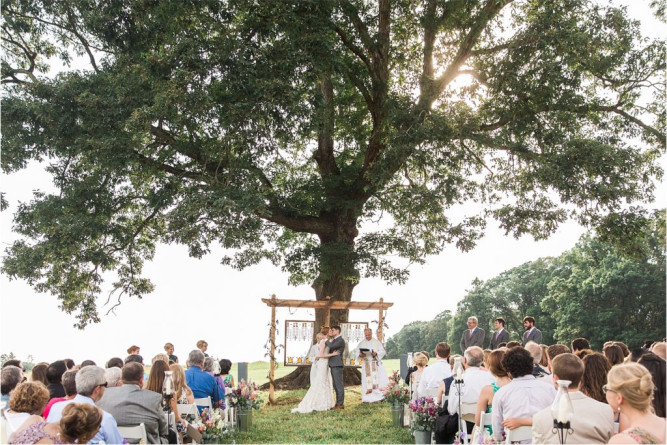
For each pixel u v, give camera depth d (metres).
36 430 4.61
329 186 20.36
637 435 3.72
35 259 17.41
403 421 11.91
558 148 18.09
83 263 19.53
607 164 17.39
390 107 18.34
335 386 14.81
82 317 19.95
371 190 20.31
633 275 48.22
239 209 15.62
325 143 21.66
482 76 19.67
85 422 4.31
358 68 19.97
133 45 17.33
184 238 15.98
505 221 19.36
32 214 18.03
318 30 16.94
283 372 29.98
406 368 17.58
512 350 5.91
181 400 8.60
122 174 18.09
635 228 17.98
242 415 11.73
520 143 18.55
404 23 21.23
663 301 47.88
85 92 15.54
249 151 16.72
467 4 18.84
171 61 15.92
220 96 16.42
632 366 3.97
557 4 18.12
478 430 6.65
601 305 51.25
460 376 7.94
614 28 18.34
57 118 16.16
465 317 71.75
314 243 25.28
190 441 8.30
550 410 4.52
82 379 5.68
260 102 15.70
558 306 55.47
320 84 20.86
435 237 20.78
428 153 17.80
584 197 17.44
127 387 6.70
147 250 21.52
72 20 18.52
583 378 5.37
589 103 19.91
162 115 15.73
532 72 17.78
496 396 5.84
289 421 12.85
